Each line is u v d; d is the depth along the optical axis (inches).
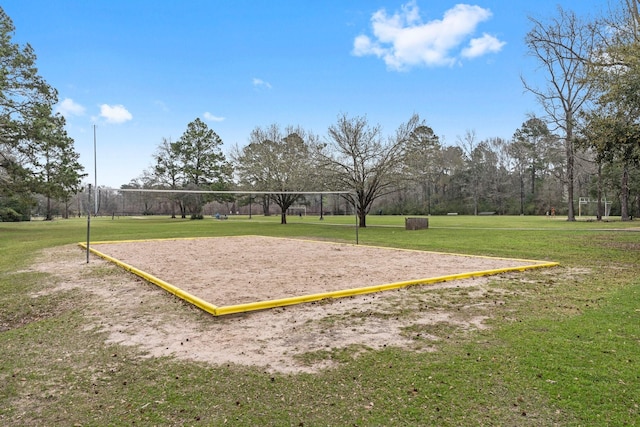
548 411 111.2
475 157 2635.3
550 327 185.3
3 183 1044.5
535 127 2308.1
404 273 334.0
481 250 505.4
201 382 133.4
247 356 156.0
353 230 953.5
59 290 289.3
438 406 114.7
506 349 157.6
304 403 118.0
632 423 104.4
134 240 702.5
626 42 495.2
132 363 151.3
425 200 2721.5
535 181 2591.0
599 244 539.2
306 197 2336.4
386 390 125.0
